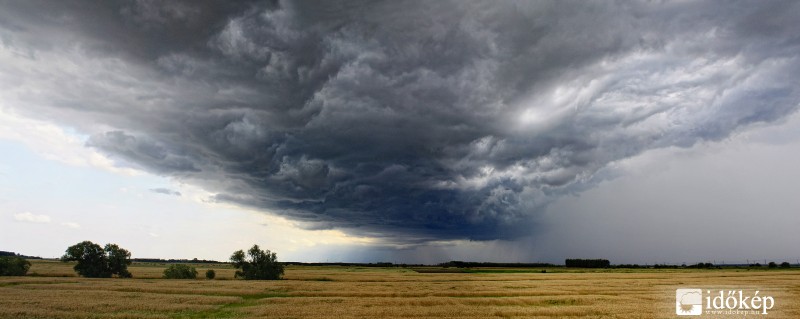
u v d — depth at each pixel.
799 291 65.31
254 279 101.12
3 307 43.12
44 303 46.22
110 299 51.09
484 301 52.97
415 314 42.34
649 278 102.81
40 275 93.38
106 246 98.19
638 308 47.56
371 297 57.75
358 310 44.56
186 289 64.88
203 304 48.09
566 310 45.00
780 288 70.31
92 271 95.62
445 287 74.81
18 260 91.38
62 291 59.00
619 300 54.97
